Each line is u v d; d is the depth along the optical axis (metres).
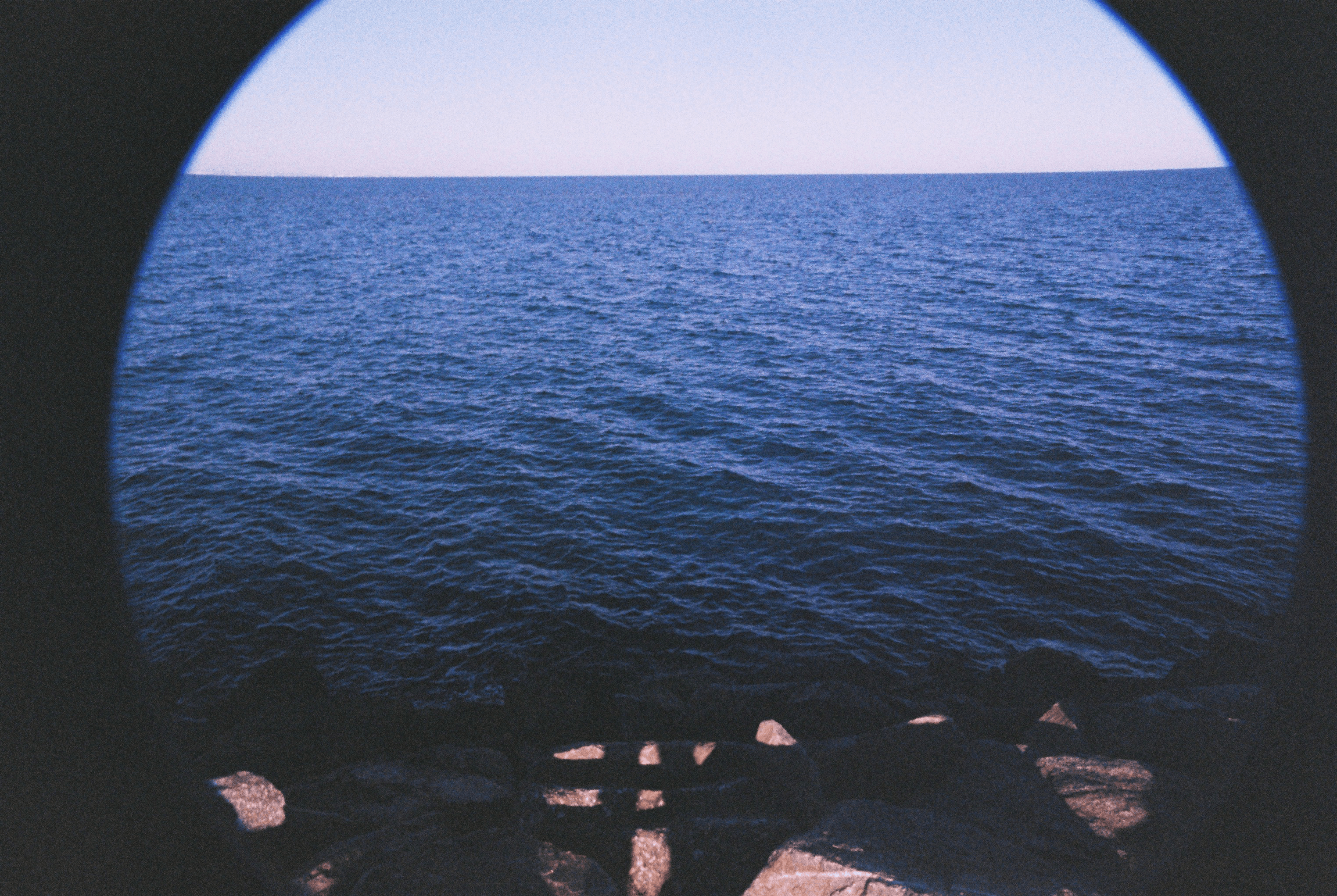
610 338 37.62
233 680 12.44
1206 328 37.88
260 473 21.05
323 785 7.09
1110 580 15.86
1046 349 34.53
